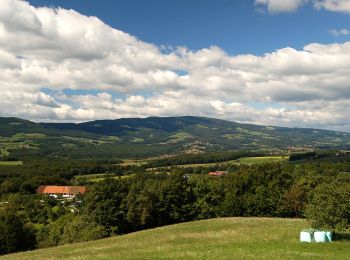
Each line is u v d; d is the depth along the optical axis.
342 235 47.12
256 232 52.44
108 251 42.03
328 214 43.97
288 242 42.06
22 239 86.12
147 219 94.75
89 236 74.31
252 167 113.62
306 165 154.12
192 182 103.25
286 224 62.56
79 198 151.88
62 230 88.31
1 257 47.72
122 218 90.62
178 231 63.72
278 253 34.72
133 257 34.06
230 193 100.44
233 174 108.94
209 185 102.19
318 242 41.81
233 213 99.00
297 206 95.88
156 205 96.62
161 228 72.00
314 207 45.59
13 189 163.88
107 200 88.94
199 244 43.03
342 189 44.88
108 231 86.56
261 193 98.81
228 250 37.16
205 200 100.69
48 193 166.25
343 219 43.53
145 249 40.88
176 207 98.88
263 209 98.12
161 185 101.00
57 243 86.69
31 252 52.09
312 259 31.88
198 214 100.94
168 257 33.53
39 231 97.06
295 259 31.80
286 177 104.94
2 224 83.75
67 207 142.88
